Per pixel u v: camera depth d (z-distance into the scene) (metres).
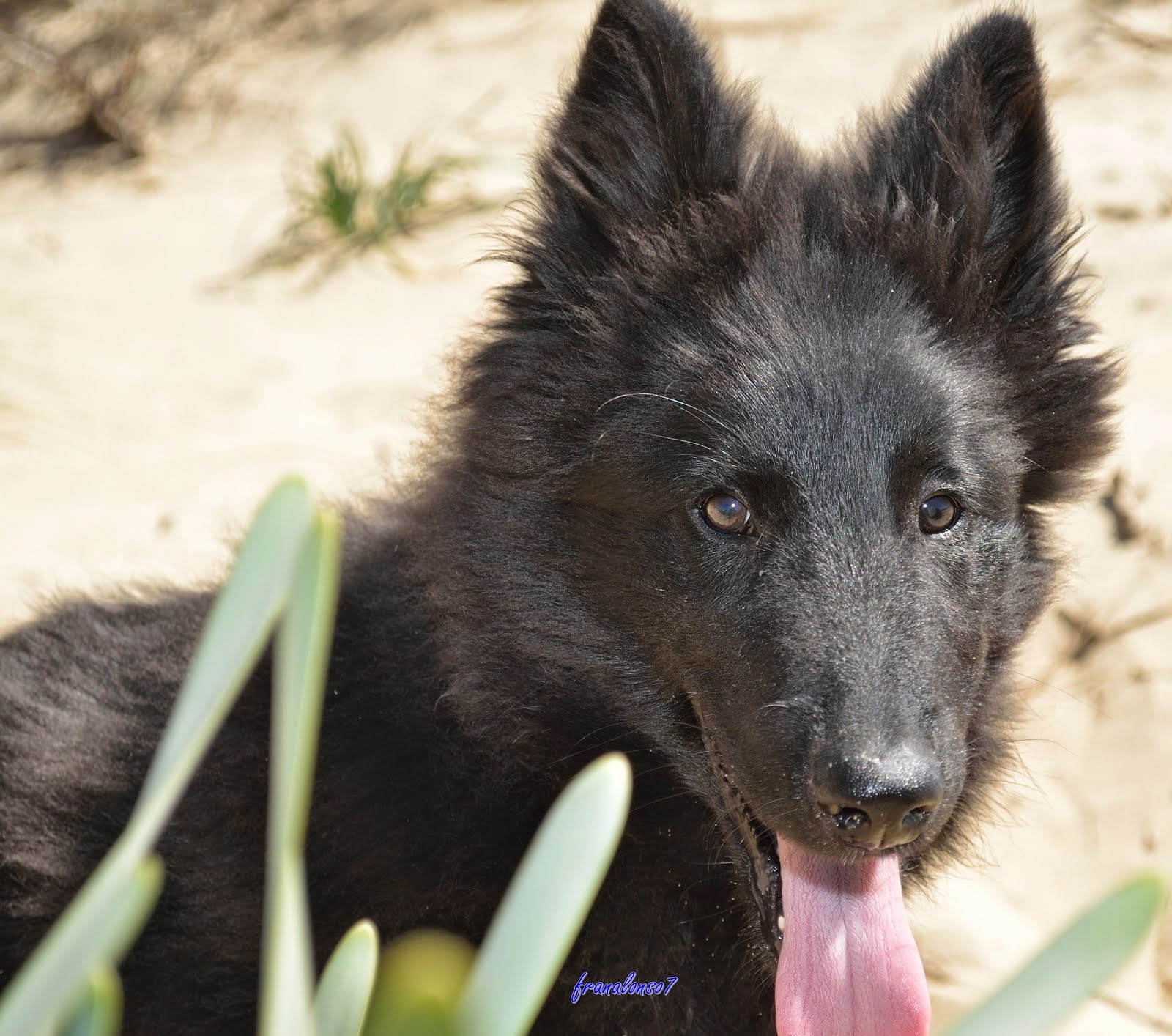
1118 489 9.18
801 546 5.00
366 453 11.43
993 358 5.51
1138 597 8.59
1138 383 10.27
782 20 19.38
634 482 5.29
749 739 4.90
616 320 5.55
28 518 10.88
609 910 5.41
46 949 1.73
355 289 15.68
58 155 21.59
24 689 6.02
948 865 6.25
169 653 5.84
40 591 9.02
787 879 5.18
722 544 5.17
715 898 5.62
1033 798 7.89
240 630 1.76
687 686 5.28
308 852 5.26
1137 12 17.38
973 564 5.28
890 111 6.09
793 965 5.06
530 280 5.84
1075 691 8.34
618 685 5.52
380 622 5.59
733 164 5.77
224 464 11.55
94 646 6.12
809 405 5.11
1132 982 6.79
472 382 5.80
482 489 5.64
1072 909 7.43
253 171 19.97
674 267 5.53
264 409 12.75
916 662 4.77
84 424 12.55
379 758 5.36
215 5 24.27
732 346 5.29
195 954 5.33
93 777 5.55
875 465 5.05
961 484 5.21
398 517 6.00
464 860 5.32
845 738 4.52
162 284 16.11
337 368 13.62
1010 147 5.85
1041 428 5.69
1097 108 15.73
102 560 10.05
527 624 5.52
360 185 16.69
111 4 24.25
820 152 6.15
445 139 19.38
